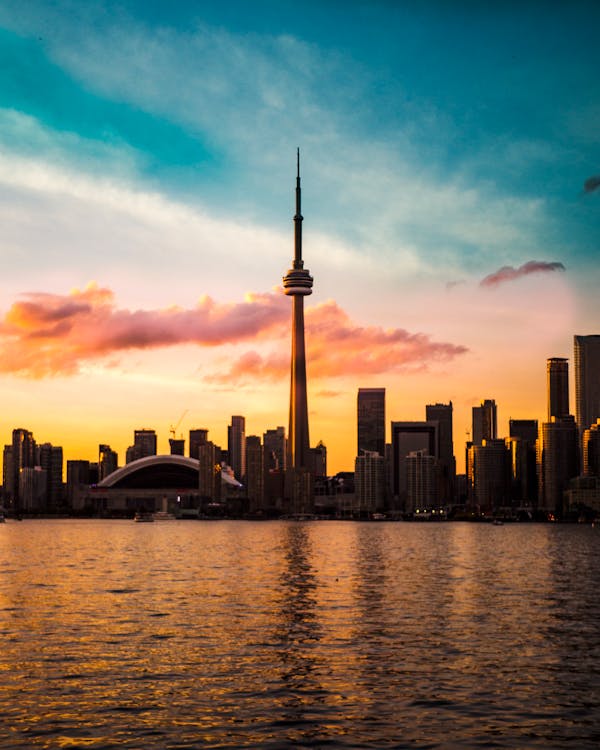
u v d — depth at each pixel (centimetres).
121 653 7775
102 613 10462
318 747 5116
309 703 6047
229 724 5553
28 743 5162
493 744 5156
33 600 11881
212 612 10581
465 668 7144
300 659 7512
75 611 10656
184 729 5444
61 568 18512
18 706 5944
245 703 6044
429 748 5094
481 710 5866
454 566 19925
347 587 14038
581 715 5744
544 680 6712
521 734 5341
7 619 9919
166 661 7412
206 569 18300
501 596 12706
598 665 7281
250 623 9631
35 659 7488
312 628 9269
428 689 6431
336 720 5638
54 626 9362
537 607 11300
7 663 7312
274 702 6075
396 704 6016
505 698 6172
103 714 5762
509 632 9050
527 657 7625
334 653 7800
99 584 14438
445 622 9781
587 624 9662
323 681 6681
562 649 8025
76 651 7862
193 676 6838
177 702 6062
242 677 6806
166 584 14475
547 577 16588
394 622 9756
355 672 6988
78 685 6531
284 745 5150
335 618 10075
